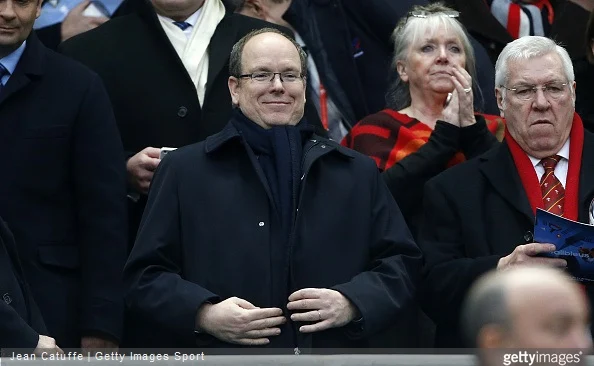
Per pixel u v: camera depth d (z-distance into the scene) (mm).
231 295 16766
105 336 18656
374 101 23922
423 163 19812
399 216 17969
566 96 18297
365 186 17703
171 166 17672
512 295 9203
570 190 18062
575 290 9305
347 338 16797
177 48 21109
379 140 21438
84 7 24125
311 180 17469
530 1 25656
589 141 18547
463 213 18281
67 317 18719
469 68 21828
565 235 16531
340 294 16547
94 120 19312
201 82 20938
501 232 18016
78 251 19109
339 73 23578
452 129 20000
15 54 19172
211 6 21406
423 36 21562
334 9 23938
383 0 24250
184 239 17203
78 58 21031
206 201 17266
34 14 19094
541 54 18375
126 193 19422
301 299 16422
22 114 18922
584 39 23406
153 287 16734
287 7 23969
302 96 18078
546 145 18281
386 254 17516
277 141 17594
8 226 18516
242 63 18047
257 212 17125
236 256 16875
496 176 18391
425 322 20016
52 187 18938
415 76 21609
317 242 17031
